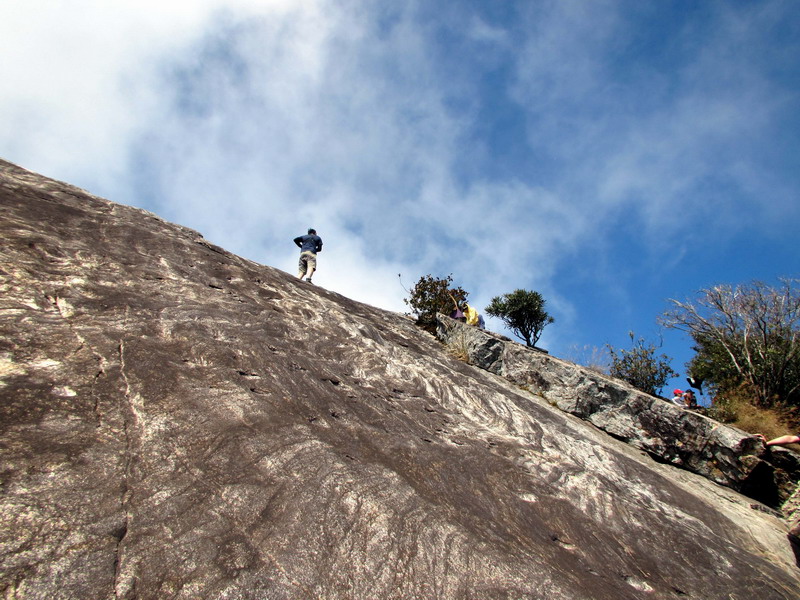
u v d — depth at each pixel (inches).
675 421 277.9
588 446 200.5
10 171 209.0
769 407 418.0
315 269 476.4
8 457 73.4
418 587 79.7
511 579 88.0
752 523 200.4
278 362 143.6
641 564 126.3
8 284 121.5
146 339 123.7
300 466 96.7
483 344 340.5
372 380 176.1
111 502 73.5
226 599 64.8
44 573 59.5
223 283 193.6
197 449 91.8
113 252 170.9
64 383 95.0
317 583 73.1
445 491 115.7
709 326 544.1
